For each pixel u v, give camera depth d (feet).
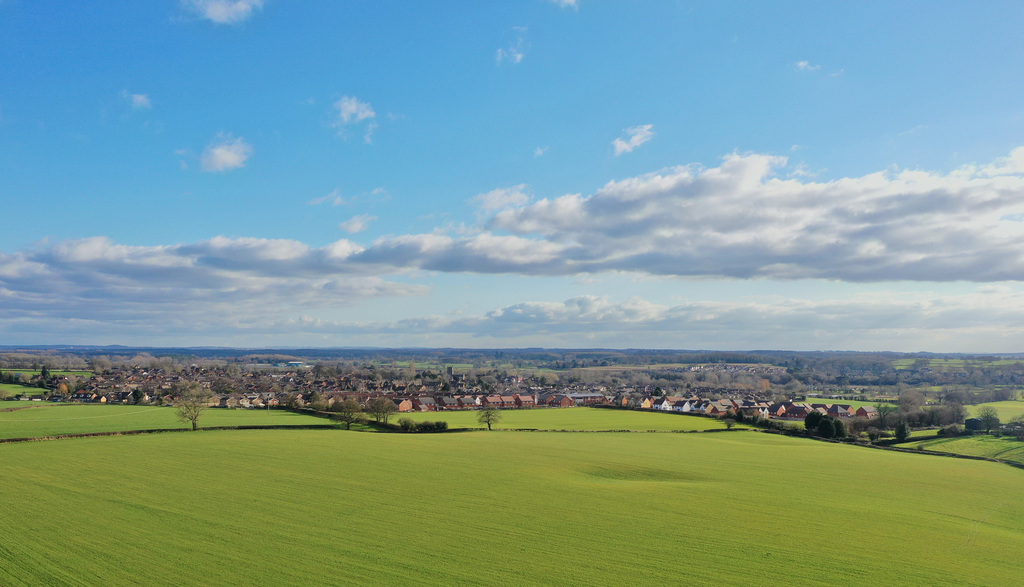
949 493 222.48
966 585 127.03
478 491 207.41
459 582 121.90
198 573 123.85
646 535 156.97
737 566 134.72
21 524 157.07
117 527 155.63
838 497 209.97
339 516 170.40
